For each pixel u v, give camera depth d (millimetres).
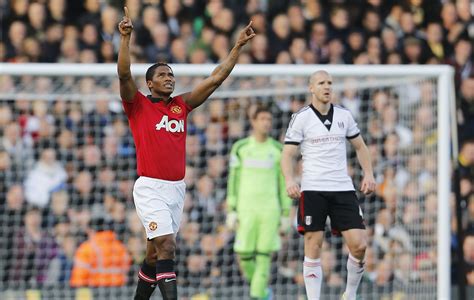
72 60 45969
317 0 48000
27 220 42656
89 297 41688
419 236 42000
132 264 42438
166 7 47188
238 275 43312
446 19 47812
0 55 46250
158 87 27734
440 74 39312
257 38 46219
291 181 30609
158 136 27469
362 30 47562
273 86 45656
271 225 40094
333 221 31234
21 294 41719
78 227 42875
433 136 42094
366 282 42188
